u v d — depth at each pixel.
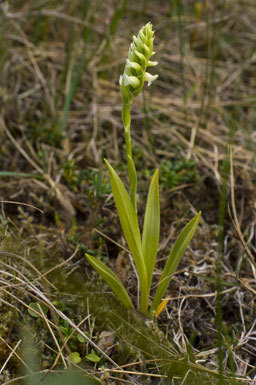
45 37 0.94
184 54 0.96
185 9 1.05
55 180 0.72
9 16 0.91
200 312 0.60
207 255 0.65
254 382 0.54
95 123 0.80
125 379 0.54
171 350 0.55
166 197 0.72
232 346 0.56
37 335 0.54
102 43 0.94
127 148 0.51
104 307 0.57
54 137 0.77
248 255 0.62
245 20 1.07
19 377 0.51
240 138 0.81
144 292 0.55
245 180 0.72
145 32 0.48
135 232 0.52
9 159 0.75
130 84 0.48
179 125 0.83
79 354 0.54
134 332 0.56
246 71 0.97
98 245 0.64
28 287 0.55
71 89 0.79
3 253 0.54
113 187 0.50
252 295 0.62
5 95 0.81
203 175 0.75
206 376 0.53
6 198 0.69
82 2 0.99
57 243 0.63
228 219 0.70
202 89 0.90
